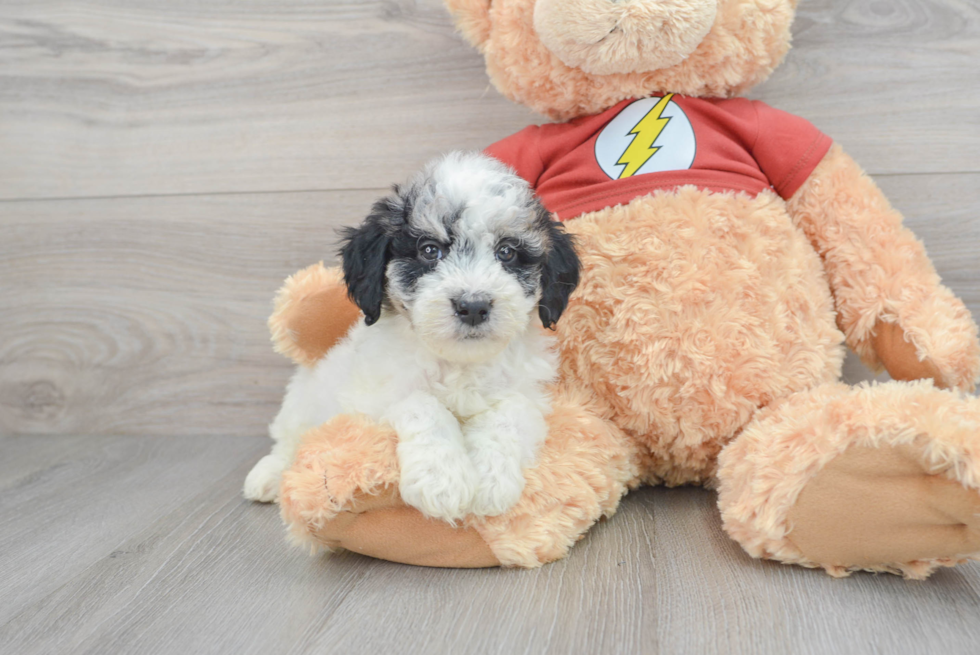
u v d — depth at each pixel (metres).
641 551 0.56
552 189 0.65
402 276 0.57
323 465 0.54
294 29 0.76
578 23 0.59
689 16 0.59
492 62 0.66
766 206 0.62
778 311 0.60
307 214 0.78
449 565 0.55
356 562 0.56
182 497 0.67
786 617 0.49
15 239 0.82
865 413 0.51
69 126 0.80
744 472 0.55
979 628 0.48
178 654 0.48
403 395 0.57
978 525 0.49
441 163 0.62
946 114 0.70
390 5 0.75
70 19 0.78
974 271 0.71
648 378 0.60
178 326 0.81
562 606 0.50
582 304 0.62
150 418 0.83
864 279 0.63
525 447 0.56
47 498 0.68
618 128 0.64
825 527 0.51
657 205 0.61
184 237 0.80
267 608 0.51
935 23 0.70
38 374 0.83
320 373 0.64
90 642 0.49
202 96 0.78
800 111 0.72
